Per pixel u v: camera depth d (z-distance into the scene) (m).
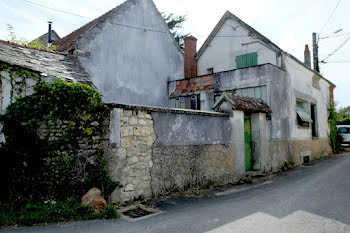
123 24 12.41
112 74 11.70
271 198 6.68
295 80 14.34
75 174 6.12
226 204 6.24
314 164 13.77
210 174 8.34
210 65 17.62
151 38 13.80
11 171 5.74
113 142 6.10
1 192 5.58
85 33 10.79
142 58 13.20
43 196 5.83
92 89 6.52
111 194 5.98
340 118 28.97
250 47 15.65
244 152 9.77
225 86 12.45
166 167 7.13
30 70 6.50
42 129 6.21
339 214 5.22
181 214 5.50
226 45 16.88
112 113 6.16
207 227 4.65
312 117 17.48
